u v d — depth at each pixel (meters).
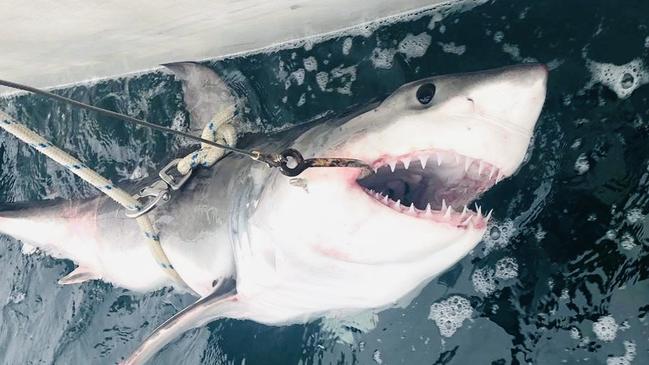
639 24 1.65
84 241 2.02
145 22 1.73
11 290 2.44
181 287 1.81
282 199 1.29
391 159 1.20
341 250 1.26
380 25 1.98
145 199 1.64
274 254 1.38
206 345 1.94
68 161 1.21
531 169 1.65
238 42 2.06
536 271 1.58
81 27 1.73
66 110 2.50
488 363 1.56
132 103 2.38
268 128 2.07
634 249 1.50
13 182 2.63
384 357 1.66
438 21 1.91
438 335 1.62
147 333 2.14
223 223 1.56
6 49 1.86
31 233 2.13
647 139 1.56
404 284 1.34
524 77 1.11
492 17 1.85
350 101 1.99
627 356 1.44
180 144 2.27
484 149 1.14
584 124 1.64
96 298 2.25
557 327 1.52
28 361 2.31
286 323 1.69
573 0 1.75
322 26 1.99
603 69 1.66
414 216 1.17
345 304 1.45
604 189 1.57
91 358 2.20
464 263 1.65
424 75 1.89
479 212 1.22
